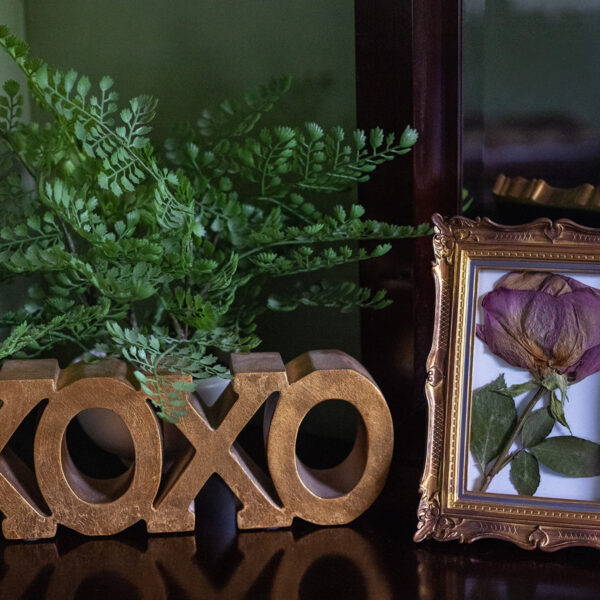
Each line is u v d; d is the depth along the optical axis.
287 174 1.53
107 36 1.59
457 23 1.43
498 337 1.36
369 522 1.40
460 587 1.32
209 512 1.42
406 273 1.46
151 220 1.40
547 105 1.44
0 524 1.40
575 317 1.35
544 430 1.35
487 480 1.36
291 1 1.50
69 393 1.36
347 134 1.50
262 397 1.37
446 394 1.36
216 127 1.50
